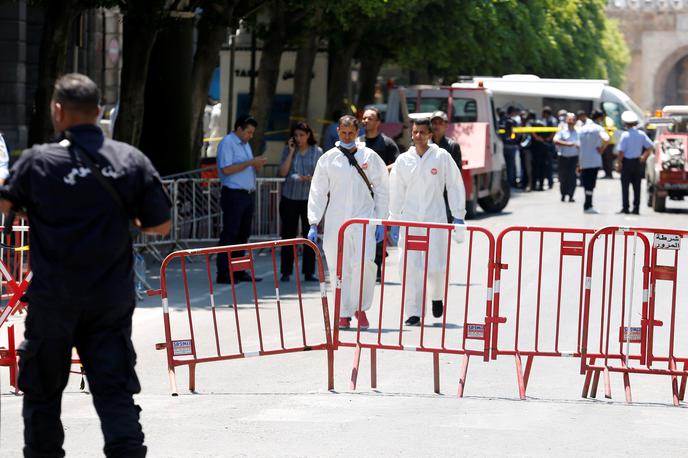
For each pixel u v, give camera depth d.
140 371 15.21
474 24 53.22
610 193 53.59
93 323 8.73
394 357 16.28
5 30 47.91
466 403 13.29
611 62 119.44
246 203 23.95
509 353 14.12
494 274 14.12
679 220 40.19
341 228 14.36
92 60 55.25
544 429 11.81
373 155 18.36
